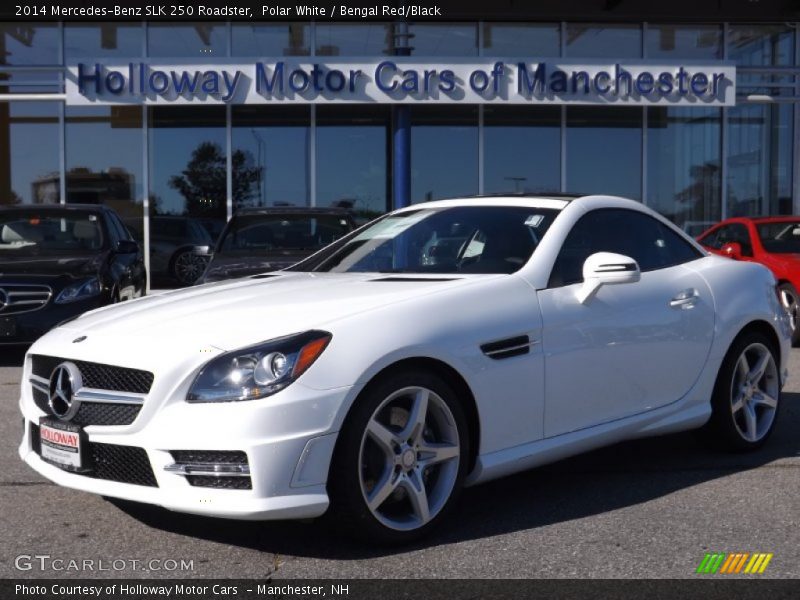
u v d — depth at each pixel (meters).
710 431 5.14
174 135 15.30
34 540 3.85
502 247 4.49
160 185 15.35
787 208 15.88
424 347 3.70
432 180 15.43
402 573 3.46
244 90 13.28
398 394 3.65
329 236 9.55
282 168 15.37
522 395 4.04
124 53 15.32
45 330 8.17
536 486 4.61
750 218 10.96
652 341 4.60
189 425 3.40
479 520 4.08
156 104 13.31
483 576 3.43
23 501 4.38
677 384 4.77
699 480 4.68
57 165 15.38
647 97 13.62
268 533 3.90
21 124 15.36
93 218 9.70
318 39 15.35
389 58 13.21
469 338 3.86
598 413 4.38
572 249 4.51
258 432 3.35
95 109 15.30
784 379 5.48
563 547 3.73
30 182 15.42
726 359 5.07
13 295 8.20
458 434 3.83
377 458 3.66
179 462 3.45
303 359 3.45
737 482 4.64
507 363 3.98
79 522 4.07
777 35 15.77
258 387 3.39
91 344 3.76
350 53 15.42
